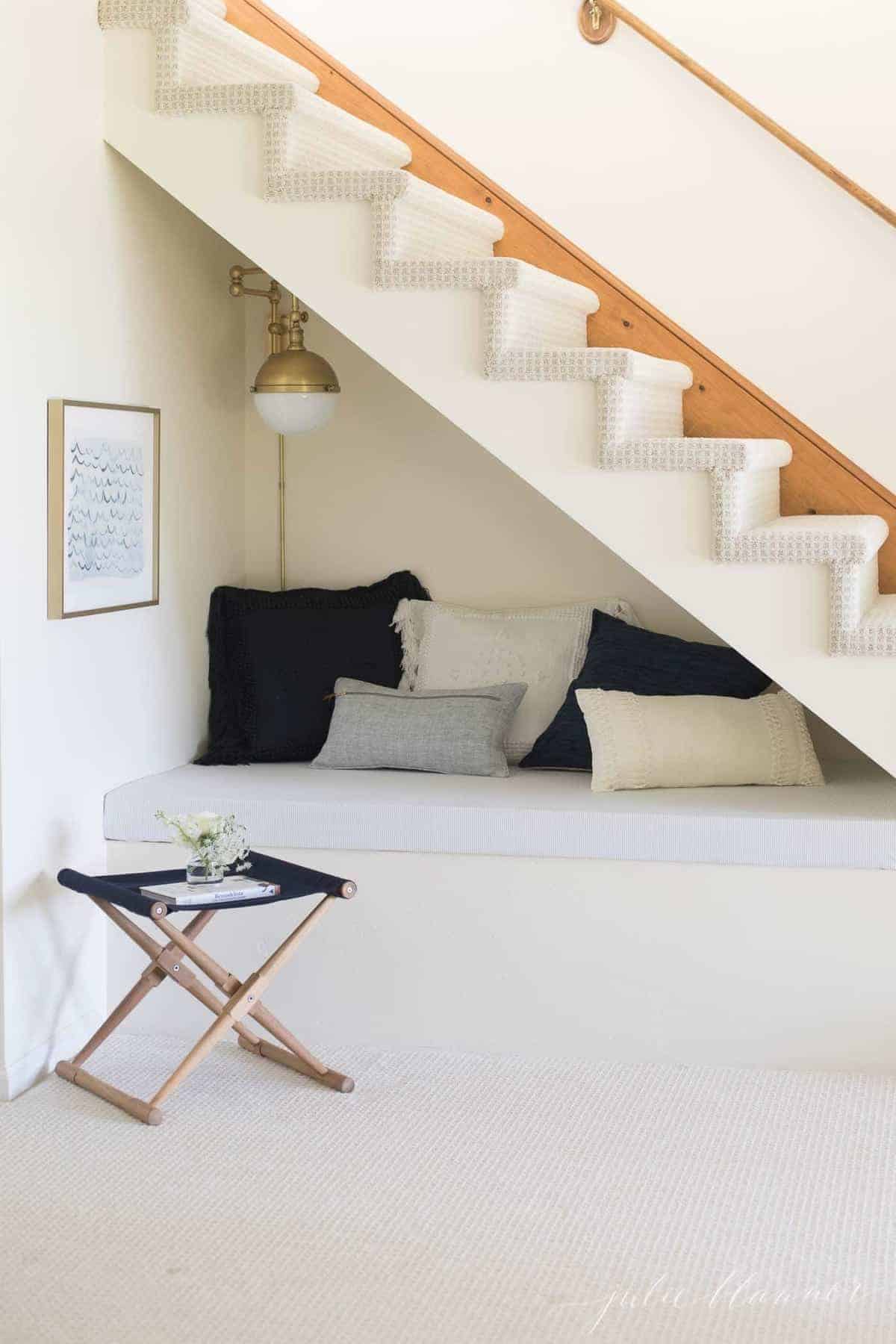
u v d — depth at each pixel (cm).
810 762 402
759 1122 333
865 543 343
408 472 471
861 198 413
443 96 460
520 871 369
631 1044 369
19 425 342
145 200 400
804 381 447
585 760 417
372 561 473
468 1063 368
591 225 456
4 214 333
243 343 472
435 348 360
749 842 358
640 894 364
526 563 467
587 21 450
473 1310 255
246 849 352
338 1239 280
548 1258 274
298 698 441
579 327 422
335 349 471
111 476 382
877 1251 276
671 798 382
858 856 354
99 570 377
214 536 453
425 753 418
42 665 356
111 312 383
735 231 448
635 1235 282
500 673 446
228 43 383
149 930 385
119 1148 320
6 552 339
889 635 346
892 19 430
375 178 354
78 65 360
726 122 445
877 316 441
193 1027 386
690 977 364
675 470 353
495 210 439
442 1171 310
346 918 377
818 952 358
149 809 384
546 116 455
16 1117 336
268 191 362
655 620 461
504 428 360
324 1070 355
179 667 431
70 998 371
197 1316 253
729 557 352
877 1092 349
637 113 450
